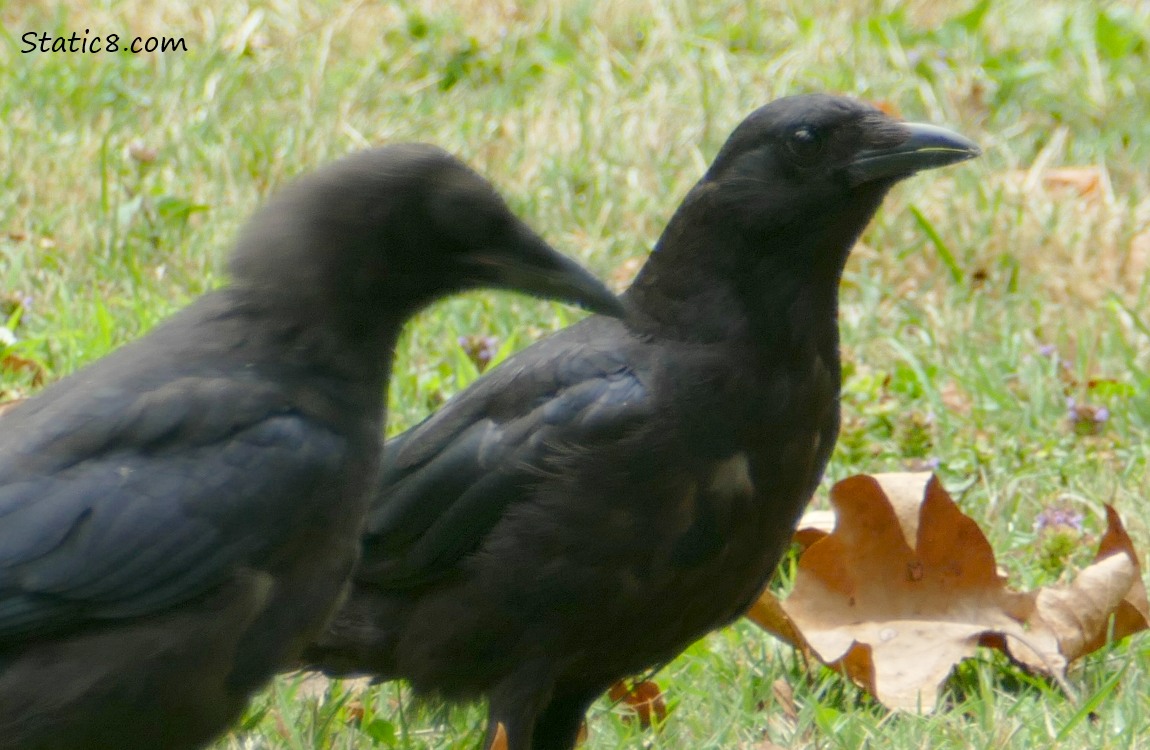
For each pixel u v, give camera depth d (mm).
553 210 16422
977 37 20766
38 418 6961
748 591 8875
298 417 7102
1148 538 11500
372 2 20859
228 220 15703
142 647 6824
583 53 19891
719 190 8695
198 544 6871
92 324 13688
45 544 6707
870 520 10062
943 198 16844
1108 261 16000
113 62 18719
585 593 8523
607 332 8844
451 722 9445
